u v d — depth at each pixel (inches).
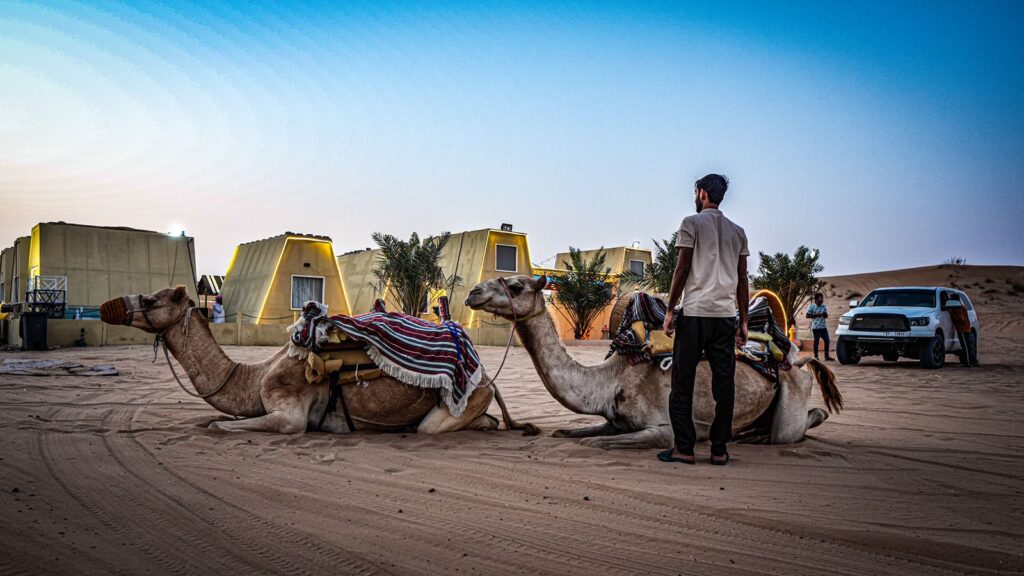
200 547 134.3
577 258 1485.0
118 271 1184.2
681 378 221.3
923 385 538.6
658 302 253.1
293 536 141.6
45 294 1054.4
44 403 333.7
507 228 1492.4
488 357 845.2
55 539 136.0
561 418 332.5
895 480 200.8
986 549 139.3
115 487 175.6
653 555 135.1
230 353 805.9
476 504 168.4
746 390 246.1
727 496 178.9
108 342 983.6
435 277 1393.9
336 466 207.2
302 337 256.1
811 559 134.5
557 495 177.8
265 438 245.8
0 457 205.9
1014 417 347.3
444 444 246.1
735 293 228.4
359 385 260.4
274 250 1342.3
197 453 219.6
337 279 1358.3
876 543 142.9
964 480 201.8
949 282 3034.0
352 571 124.0
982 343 1328.7
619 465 215.0
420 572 124.2
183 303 263.7
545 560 131.5
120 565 124.2
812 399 432.8
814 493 183.8
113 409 320.2
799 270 1385.3
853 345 800.3
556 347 253.4
